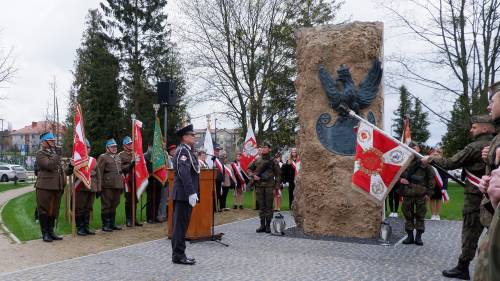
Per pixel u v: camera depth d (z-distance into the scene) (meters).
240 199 16.38
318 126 10.17
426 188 9.20
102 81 38.41
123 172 11.29
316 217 10.21
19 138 99.44
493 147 4.14
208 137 13.98
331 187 10.02
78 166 9.54
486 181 3.21
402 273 6.80
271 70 28.27
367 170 8.14
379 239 9.44
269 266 7.14
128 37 38.09
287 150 28.98
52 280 6.20
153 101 37.62
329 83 10.00
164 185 11.98
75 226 10.37
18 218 12.88
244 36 28.06
